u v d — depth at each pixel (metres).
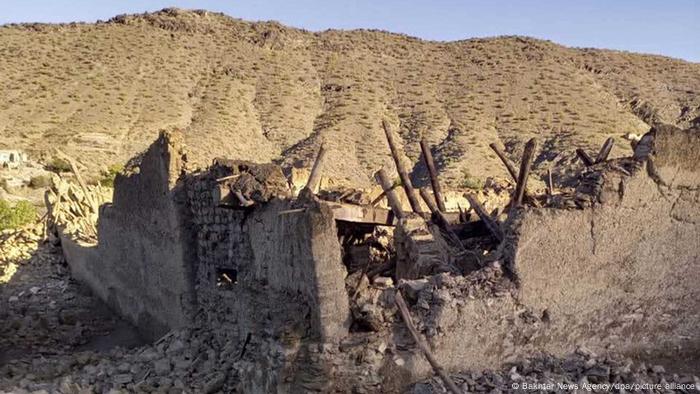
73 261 24.44
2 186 57.78
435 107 82.44
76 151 67.81
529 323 10.06
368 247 13.65
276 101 83.12
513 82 88.94
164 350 14.50
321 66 96.06
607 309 10.48
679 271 10.86
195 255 15.42
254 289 12.37
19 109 78.06
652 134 10.73
